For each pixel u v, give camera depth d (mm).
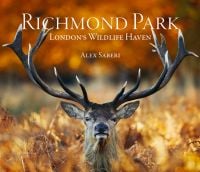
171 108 14484
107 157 9977
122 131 11453
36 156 9570
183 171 9664
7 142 9773
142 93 10750
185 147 10180
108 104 10359
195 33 22000
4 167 9398
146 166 9828
